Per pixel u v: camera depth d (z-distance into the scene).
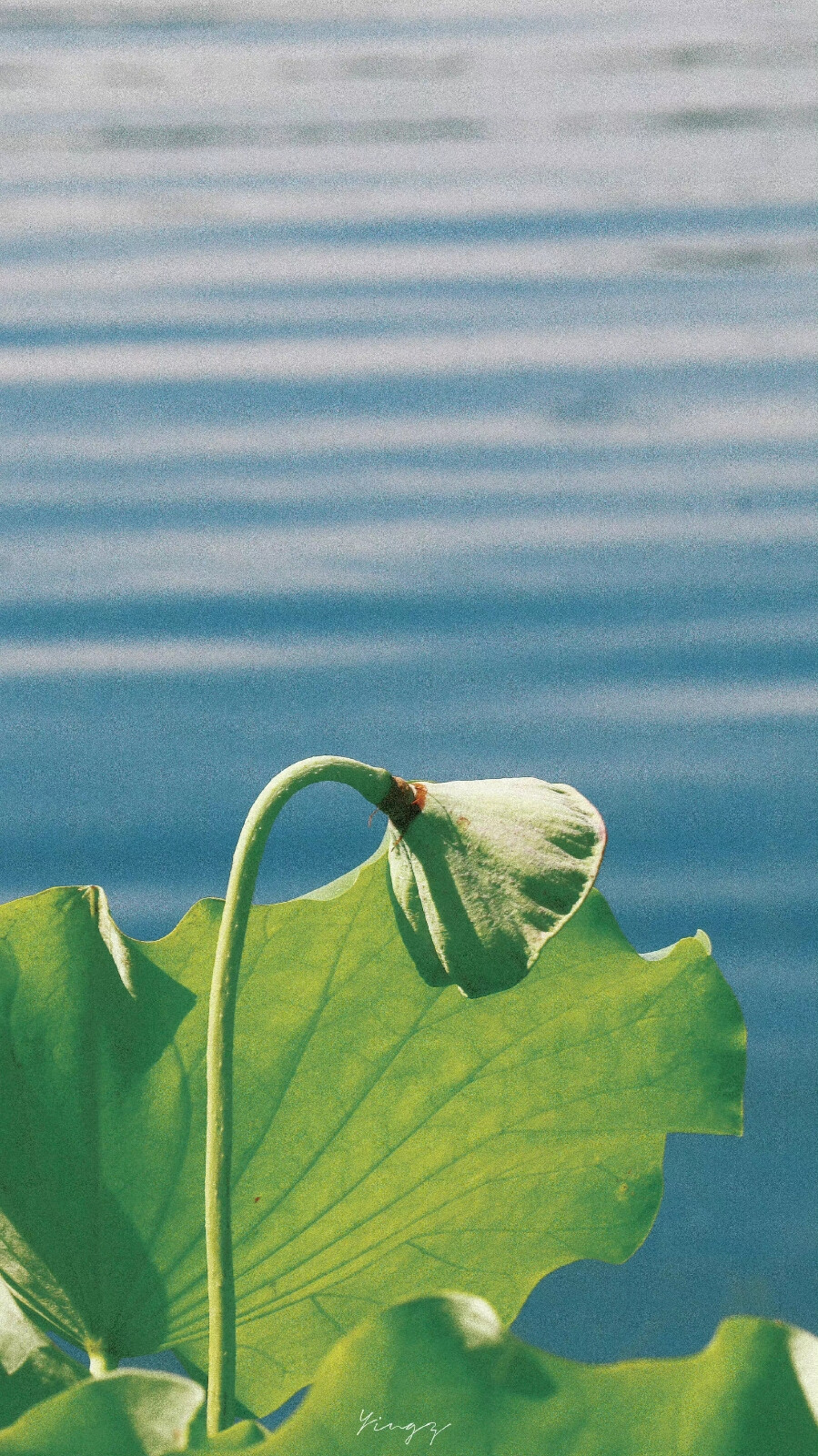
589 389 13.98
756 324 15.35
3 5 19.88
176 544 11.70
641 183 17.81
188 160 18.41
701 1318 5.62
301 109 19.34
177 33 20.00
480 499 12.55
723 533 12.03
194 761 9.50
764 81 19.08
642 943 8.26
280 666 10.48
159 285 16.02
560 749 9.63
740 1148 6.61
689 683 10.29
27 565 11.52
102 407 13.78
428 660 10.55
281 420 13.85
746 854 8.84
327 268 16.45
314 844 8.79
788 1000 7.66
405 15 20.27
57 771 9.38
